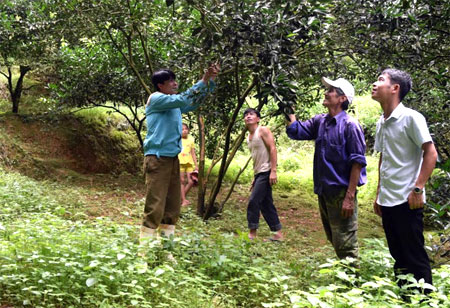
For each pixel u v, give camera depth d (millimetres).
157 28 7895
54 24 7496
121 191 10203
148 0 6906
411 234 3918
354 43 5668
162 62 8844
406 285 3562
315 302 3049
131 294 3561
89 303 3467
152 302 3688
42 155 11336
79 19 7176
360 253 4992
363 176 4480
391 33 5039
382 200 4047
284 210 9867
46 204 7328
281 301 3938
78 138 11914
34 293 3377
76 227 5461
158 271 3668
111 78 10102
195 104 5016
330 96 4480
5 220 6133
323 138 4473
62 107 10680
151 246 4305
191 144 9453
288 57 4309
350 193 4332
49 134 11695
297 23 4383
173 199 5062
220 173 7902
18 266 3666
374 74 6285
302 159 13000
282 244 6461
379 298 3393
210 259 4613
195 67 6535
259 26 4191
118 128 12258
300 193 11273
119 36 9172
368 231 8477
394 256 4094
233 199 10453
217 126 9000
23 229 4609
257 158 6910
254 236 6906
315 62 5871
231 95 6996
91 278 3482
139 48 9195
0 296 3459
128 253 4102
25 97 13008
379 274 4453
